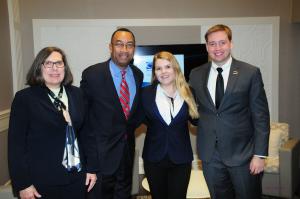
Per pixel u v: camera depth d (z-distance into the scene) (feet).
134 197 11.61
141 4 14.20
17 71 13.03
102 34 14.08
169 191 7.86
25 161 6.15
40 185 6.22
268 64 14.43
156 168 7.71
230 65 7.25
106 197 7.93
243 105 7.11
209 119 7.40
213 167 7.50
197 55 13.60
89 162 7.00
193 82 7.73
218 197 7.66
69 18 14.12
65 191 6.46
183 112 7.58
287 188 10.95
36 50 13.94
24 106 6.11
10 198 7.65
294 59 14.67
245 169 7.23
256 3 14.38
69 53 14.12
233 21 14.20
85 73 7.95
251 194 7.31
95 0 14.10
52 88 6.43
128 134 8.04
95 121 7.76
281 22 14.51
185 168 7.70
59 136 6.28
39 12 14.01
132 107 7.91
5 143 11.75
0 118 11.34
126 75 8.11
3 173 11.53
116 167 7.79
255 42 14.33
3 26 12.00
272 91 14.51
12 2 12.78
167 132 7.55
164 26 14.15
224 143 7.22
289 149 10.84
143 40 14.20
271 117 14.64
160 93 7.75
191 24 14.16
